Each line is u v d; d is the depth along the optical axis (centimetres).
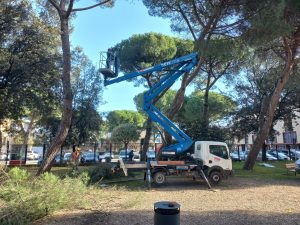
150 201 1056
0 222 630
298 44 1977
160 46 2792
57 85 2305
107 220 762
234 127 3653
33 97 2225
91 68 3228
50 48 2256
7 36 2128
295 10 1487
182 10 1931
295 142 5403
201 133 2456
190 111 4422
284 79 2123
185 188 1400
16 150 3616
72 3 1587
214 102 4362
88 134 3206
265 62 2486
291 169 1992
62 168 2339
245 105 3578
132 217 796
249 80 3534
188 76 2116
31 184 833
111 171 1636
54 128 3138
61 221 739
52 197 770
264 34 1455
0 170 875
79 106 3155
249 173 2044
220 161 1541
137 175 1845
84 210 855
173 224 505
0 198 747
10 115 2359
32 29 2142
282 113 3438
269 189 1365
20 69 2088
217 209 921
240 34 1611
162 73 2850
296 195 1200
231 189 1370
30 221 706
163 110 5078
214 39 1608
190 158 1597
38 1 2034
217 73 3069
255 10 1473
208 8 1653
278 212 877
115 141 4325
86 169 1603
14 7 2100
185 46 2950
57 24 2206
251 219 793
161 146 1800
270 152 4497
